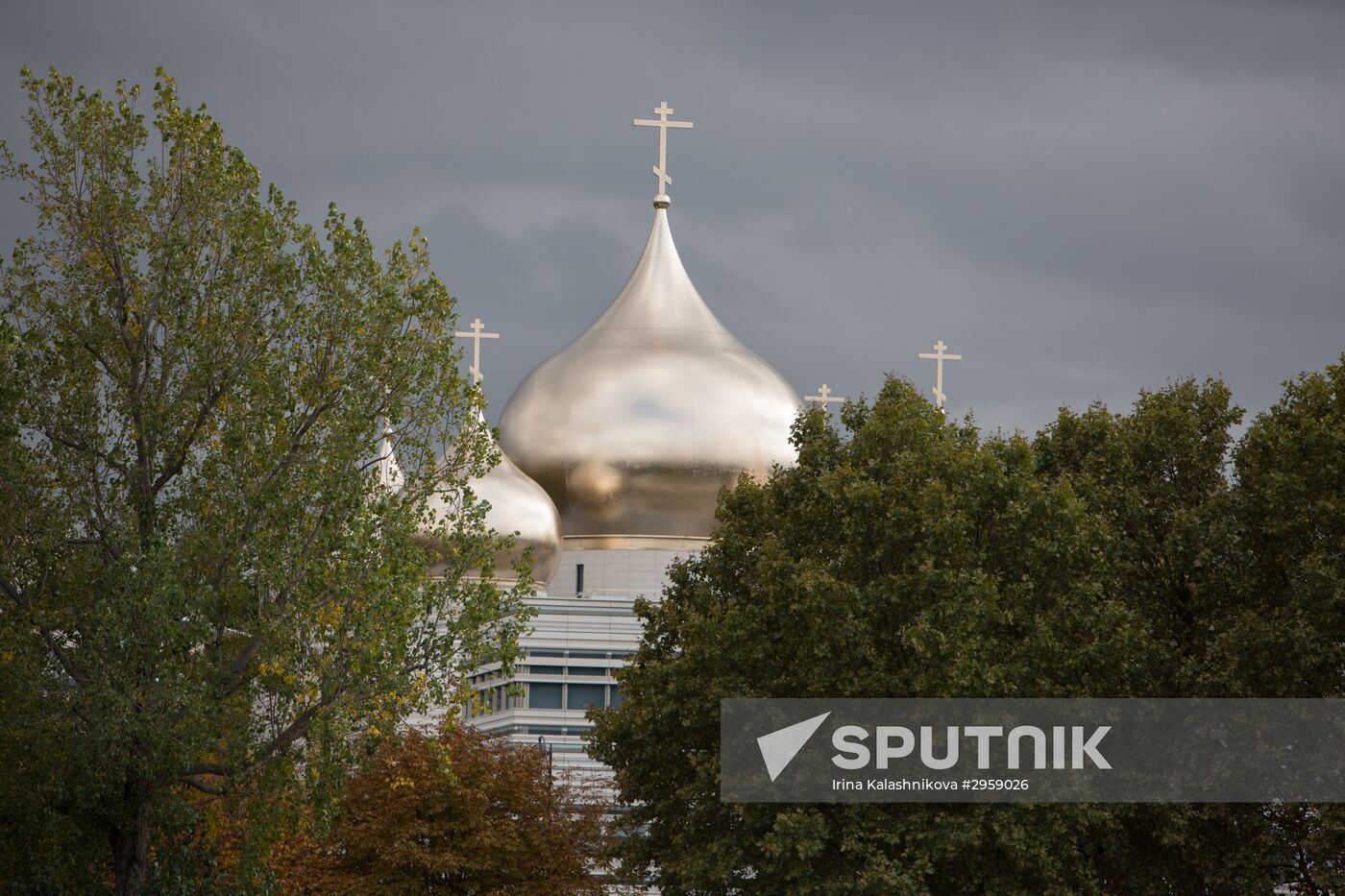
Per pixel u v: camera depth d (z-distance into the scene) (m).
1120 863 169.38
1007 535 164.12
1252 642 159.00
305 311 146.75
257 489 142.88
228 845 166.00
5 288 145.25
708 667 168.00
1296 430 165.50
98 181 145.00
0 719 137.62
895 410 175.50
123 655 137.12
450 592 145.62
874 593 161.00
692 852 164.12
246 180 148.25
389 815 199.38
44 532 143.00
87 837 145.62
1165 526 174.88
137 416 145.75
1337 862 160.38
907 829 156.50
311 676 142.50
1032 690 160.88
